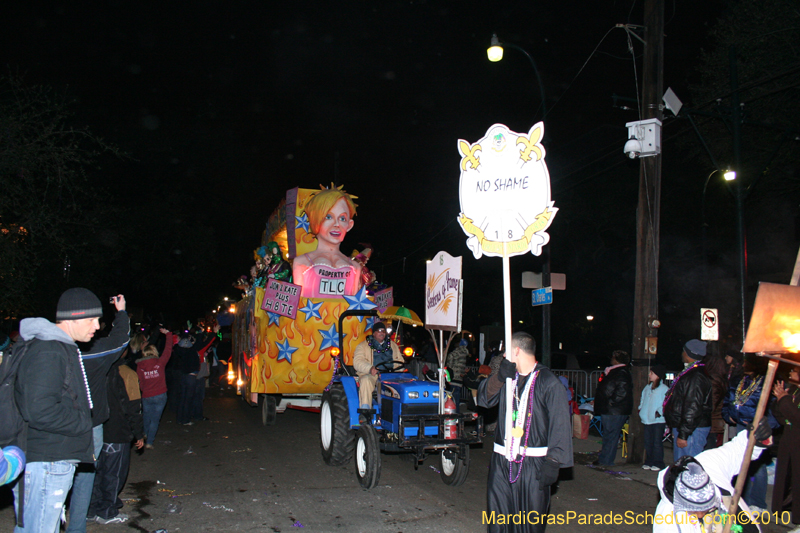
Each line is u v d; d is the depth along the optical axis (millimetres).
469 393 11672
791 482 4879
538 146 4445
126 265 25297
